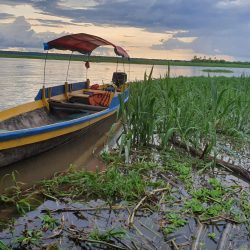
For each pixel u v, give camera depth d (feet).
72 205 18.17
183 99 30.25
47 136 24.72
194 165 24.91
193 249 14.23
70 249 14.11
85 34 33.88
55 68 151.64
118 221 16.61
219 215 17.38
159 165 24.38
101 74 121.29
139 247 14.35
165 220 16.78
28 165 24.14
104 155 25.81
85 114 34.12
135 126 27.84
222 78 83.20
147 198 18.83
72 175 21.07
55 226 15.71
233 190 20.56
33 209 17.56
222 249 14.42
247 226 16.56
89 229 15.70
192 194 19.77
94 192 19.45
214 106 27.63
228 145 30.07
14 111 28.32
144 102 27.58
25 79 84.23
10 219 16.42
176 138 29.25
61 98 37.60
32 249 13.94
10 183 20.90
